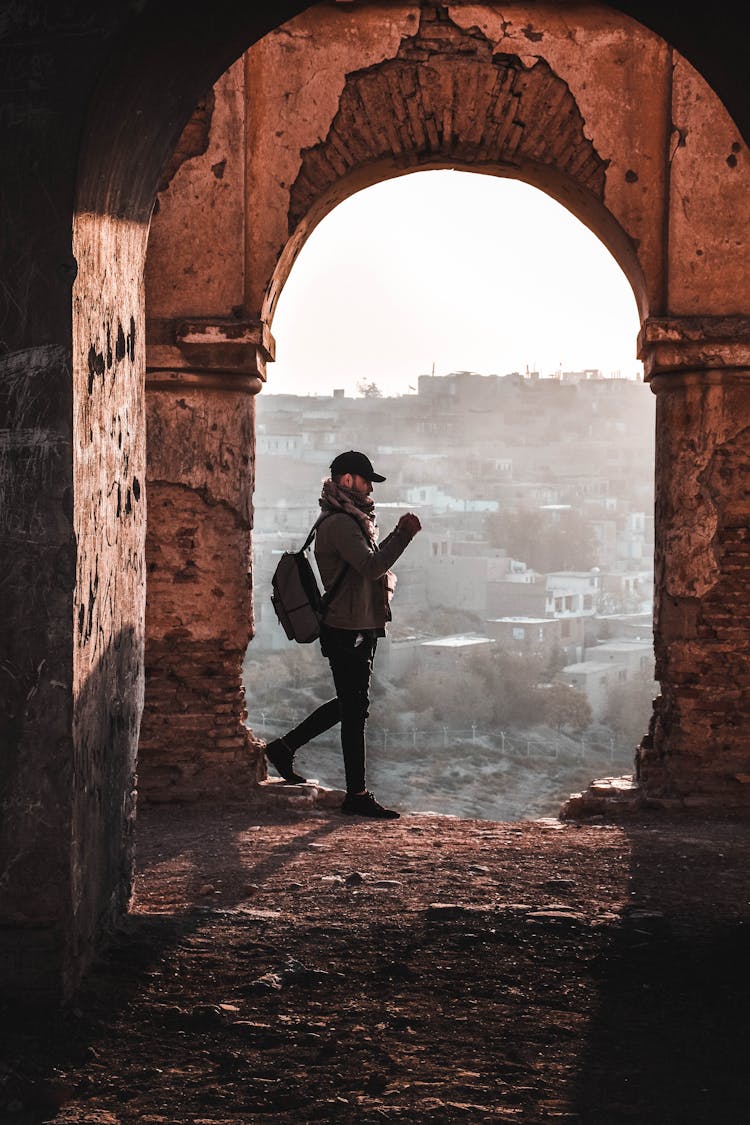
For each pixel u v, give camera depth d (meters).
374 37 7.21
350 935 4.11
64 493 3.23
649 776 7.33
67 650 3.26
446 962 3.85
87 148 3.22
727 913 4.49
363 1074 3.02
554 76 7.22
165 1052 3.15
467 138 7.29
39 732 3.27
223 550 7.42
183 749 7.36
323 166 7.27
